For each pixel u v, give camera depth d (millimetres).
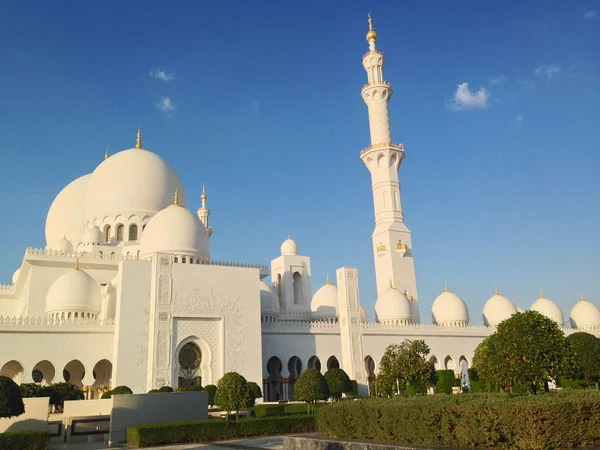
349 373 62969
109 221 68000
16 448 27062
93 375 54000
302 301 75688
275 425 34500
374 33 82438
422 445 19031
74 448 30422
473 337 74125
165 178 72000
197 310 54938
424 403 20188
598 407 18328
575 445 17531
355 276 66875
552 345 23859
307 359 62625
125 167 70438
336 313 72812
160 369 51562
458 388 63219
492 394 23016
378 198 78438
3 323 49219
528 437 17188
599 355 43844
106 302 60094
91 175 73312
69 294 55094
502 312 81312
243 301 57688
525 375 23750
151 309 53250
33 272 60438
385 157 78562
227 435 32625
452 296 78375
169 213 61469
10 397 29578
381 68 81750
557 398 18938
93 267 63094
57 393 42438
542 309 84625
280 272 76188
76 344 51844
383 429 21203
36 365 54094
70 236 73250
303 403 51000
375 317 74250
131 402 34188
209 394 47188
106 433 35875
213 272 56969
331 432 24125
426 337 70250
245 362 55938
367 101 81562
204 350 54844
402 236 76312
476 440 18094
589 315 84750
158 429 30719
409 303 72312
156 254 54531
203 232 62250
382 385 44156
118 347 50938
